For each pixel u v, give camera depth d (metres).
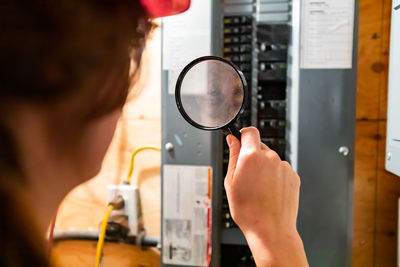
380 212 0.94
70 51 0.24
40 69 0.24
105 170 1.02
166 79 0.74
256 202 0.42
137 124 1.01
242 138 0.46
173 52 0.73
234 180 0.43
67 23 0.24
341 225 0.72
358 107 0.93
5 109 0.24
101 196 1.03
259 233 0.41
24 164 0.26
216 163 0.74
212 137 0.73
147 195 1.01
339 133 0.71
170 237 0.76
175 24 0.73
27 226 0.27
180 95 0.56
